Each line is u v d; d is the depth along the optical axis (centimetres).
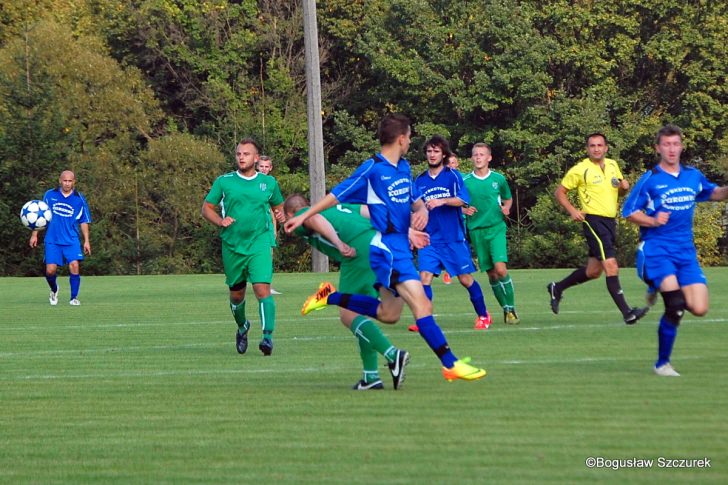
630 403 2153
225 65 13900
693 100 12938
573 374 2580
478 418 2028
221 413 2161
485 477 1585
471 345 3272
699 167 13600
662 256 2552
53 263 5566
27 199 11338
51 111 11500
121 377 2727
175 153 12400
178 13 13975
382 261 2356
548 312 4522
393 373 2386
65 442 1906
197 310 5088
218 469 1680
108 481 1622
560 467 1633
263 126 13338
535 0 13738
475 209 3972
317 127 9212
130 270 12112
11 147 11300
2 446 1878
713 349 3048
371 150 13438
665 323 2520
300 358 3095
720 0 13175
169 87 14500
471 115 13462
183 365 2966
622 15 13300
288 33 14050
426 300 2341
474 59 13162
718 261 12725
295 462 1712
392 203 2352
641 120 13225
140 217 12394
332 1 14188
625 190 3825
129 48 14138
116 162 12412
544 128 12938
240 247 3238
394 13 13512
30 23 13662
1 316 4819
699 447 1747
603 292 5731
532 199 13488
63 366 2975
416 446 1803
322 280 7694
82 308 5300
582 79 13725
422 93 13388
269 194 3281
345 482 1577
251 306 5269
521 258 11800
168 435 1952
